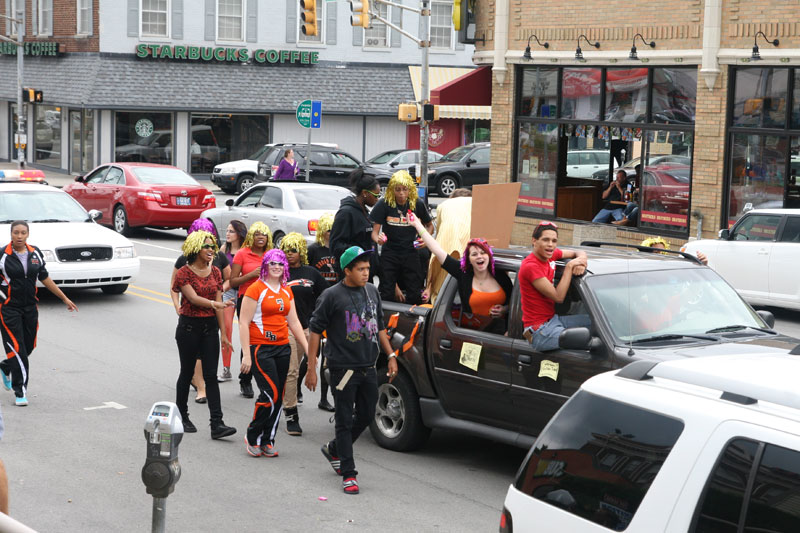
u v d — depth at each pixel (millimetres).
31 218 18578
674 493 4074
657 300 8188
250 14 46594
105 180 28094
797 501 3725
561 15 24328
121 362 13469
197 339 10023
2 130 53531
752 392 4086
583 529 4402
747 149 21328
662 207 23047
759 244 17594
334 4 47719
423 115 29125
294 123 47750
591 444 4504
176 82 45094
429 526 7719
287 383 10281
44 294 18734
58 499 8211
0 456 9328
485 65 26781
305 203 22406
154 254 24484
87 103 43375
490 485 8758
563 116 24859
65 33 46375
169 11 45156
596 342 7797
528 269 8203
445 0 49375
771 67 20750
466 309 9125
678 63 22125
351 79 48375
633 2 22859
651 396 4336
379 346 9594
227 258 12016
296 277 10688
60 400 11445
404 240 10953
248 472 9062
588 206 25656
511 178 26109
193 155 46312
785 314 18375
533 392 8273
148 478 5707
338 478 8906
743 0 20906
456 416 9133
